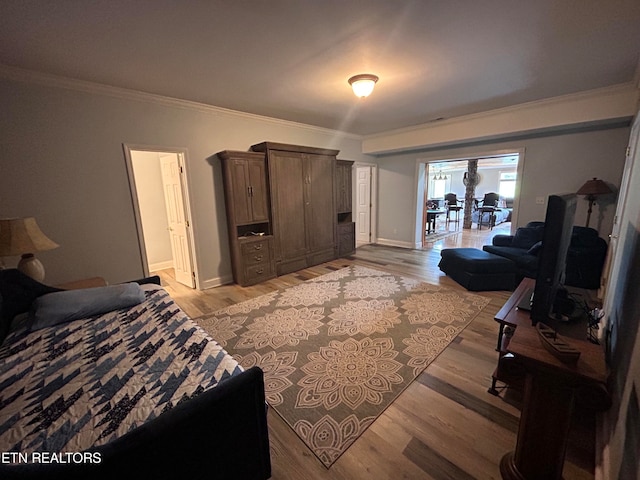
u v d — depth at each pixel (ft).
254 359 7.36
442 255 14.28
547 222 4.14
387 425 5.26
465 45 7.30
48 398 3.65
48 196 8.90
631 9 5.82
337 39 6.87
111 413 3.38
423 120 15.37
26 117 8.37
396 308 10.27
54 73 8.46
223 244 13.48
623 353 4.36
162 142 11.13
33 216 8.70
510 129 13.30
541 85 10.39
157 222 16.53
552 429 3.77
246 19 5.96
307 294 11.84
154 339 5.08
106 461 2.62
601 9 5.83
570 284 12.12
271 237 13.87
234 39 6.77
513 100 12.14
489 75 9.32
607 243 12.55
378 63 8.25
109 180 9.97
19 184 8.42
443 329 8.71
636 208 5.91
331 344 7.98
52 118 8.77
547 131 13.34
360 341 8.10
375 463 4.54
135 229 10.64
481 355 7.37
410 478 4.28
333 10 5.72
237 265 13.17
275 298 11.51
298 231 15.11
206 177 12.60
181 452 3.19
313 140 16.88
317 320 9.46
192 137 11.98
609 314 6.77
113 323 5.74
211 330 8.96
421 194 19.71
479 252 13.43
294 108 12.76
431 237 24.45
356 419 5.41
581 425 5.19
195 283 13.01
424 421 5.33
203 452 3.40
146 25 6.08
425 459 4.59
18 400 3.63
